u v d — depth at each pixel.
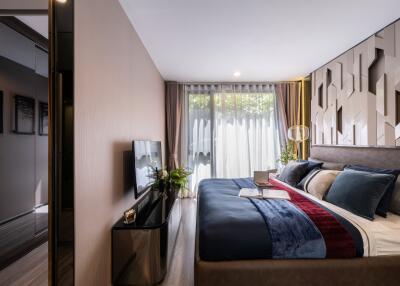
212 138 4.86
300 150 4.68
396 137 2.45
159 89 4.25
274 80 4.78
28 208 3.03
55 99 1.32
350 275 1.62
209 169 4.89
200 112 4.91
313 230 1.66
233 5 2.18
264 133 4.89
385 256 1.65
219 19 2.43
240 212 1.90
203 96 4.89
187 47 3.14
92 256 1.59
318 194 2.50
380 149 2.53
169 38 2.86
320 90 3.98
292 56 3.46
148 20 2.44
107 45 1.85
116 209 2.06
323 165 3.08
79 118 1.41
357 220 1.82
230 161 4.88
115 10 2.02
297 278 1.60
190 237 2.98
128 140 2.40
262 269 1.60
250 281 1.60
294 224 1.70
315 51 3.27
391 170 2.14
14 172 2.83
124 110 2.28
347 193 2.09
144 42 2.97
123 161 2.25
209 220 1.81
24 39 2.48
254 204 2.12
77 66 1.39
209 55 3.43
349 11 2.27
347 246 1.62
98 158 1.69
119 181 2.14
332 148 3.39
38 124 3.23
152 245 1.91
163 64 3.81
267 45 3.07
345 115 3.28
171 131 4.83
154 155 3.07
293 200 2.27
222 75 4.43
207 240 1.66
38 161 3.22
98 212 1.68
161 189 2.89
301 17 2.39
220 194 2.55
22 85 2.95
